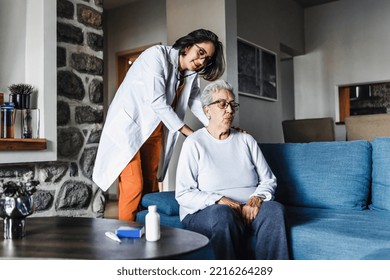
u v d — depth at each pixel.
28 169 2.34
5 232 1.31
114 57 5.59
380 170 2.05
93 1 2.78
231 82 3.29
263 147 2.42
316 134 3.68
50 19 2.41
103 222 1.60
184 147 1.89
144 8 5.29
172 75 2.25
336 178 2.13
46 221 1.63
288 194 2.25
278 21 5.77
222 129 1.91
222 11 3.28
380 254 1.09
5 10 2.33
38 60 2.38
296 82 6.71
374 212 2.00
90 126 2.72
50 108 2.38
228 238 1.62
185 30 3.51
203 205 1.77
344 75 6.23
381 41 5.90
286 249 1.64
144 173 2.48
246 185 1.92
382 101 6.04
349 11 6.18
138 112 2.22
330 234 1.60
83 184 2.66
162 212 2.13
